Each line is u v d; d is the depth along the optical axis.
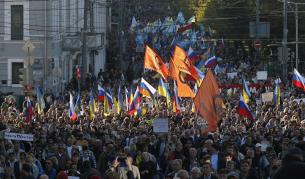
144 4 142.12
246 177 23.34
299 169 9.99
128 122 39.38
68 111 44.47
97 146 30.56
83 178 18.06
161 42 109.75
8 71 78.06
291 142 28.69
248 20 112.88
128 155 25.55
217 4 112.62
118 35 123.56
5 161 26.12
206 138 30.97
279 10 111.94
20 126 36.09
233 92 60.62
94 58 102.50
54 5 81.69
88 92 65.50
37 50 77.38
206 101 32.09
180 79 43.59
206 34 112.25
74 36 86.56
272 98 50.19
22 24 77.88
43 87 68.50
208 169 22.58
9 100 52.06
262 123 39.56
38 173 25.22
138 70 101.31
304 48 114.12
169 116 42.16
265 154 27.59
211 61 64.38
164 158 28.05
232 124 38.69
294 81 52.41
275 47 112.94
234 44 116.50
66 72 91.69
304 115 44.62
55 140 31.12
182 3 116.00
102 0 121.56
